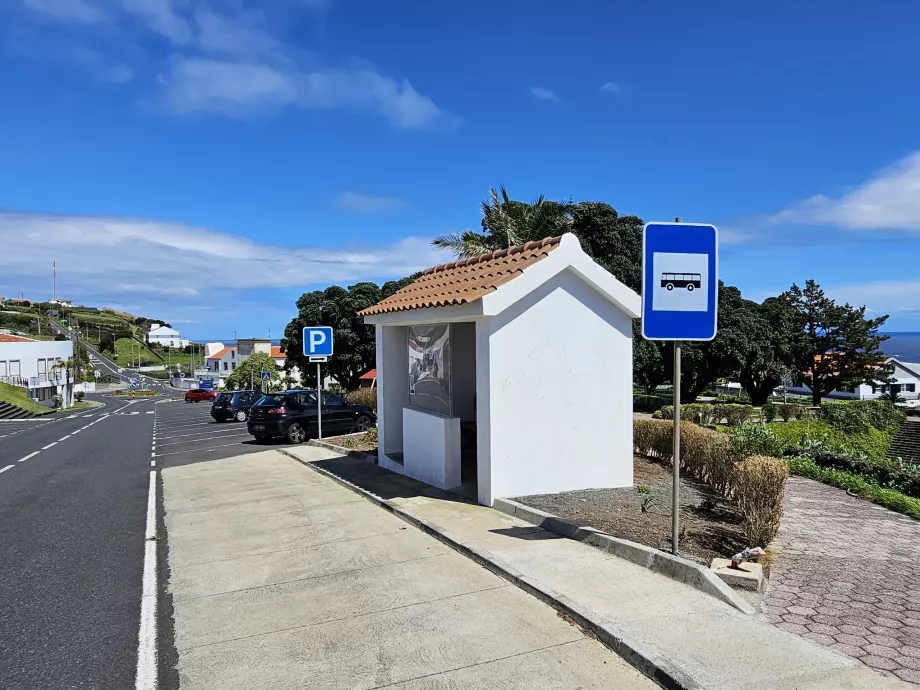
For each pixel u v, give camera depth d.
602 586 4.79
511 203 18.16
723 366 30.28
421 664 3.73
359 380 37.97
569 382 7.84
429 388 9.63
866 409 27.16
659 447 10.84
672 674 3.39
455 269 10.48
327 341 16.23
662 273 5.25
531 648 3.90
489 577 5.22
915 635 3.97
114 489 10.67
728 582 4.71
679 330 5.28
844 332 42.41
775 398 48.22
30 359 62.41
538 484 7.72
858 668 3.49
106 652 4.16
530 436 7.65
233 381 63.09
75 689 3.66
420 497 8.30
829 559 5.79
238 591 5.18
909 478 10.63
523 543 5.98
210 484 10.77
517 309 7.52
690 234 5.31
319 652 3.96
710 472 8.60
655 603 4.44
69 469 13.60
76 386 68.19
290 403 17.83
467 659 3.78
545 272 7.52
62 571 5.95
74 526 7.86
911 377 61.94
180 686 3.60
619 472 8.17
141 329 173.00
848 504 8.69
